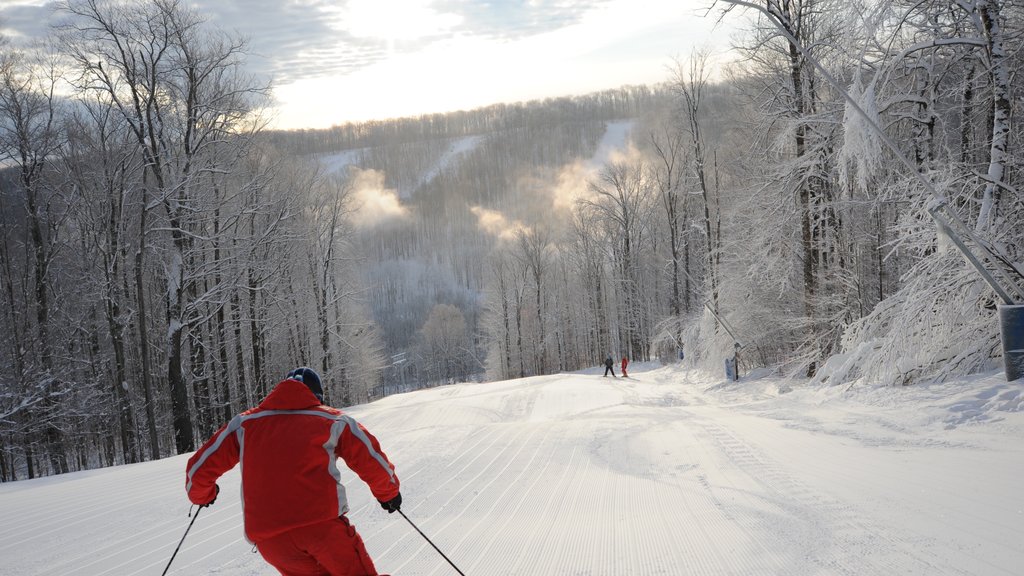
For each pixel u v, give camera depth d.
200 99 23.23
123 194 25.59
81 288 31.09
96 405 30.30
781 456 8.74
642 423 13.98
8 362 29.66
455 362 105.25
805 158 20.38
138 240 24.72
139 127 21.91
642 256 63.12
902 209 16.39
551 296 76.06
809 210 21.84
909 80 16.62
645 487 7.79
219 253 27.52
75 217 30.91
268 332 38.22
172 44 21.97
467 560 5.41
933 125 15.99
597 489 7.96
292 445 3.27
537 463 10.12
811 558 4.57
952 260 12.67
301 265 39.59
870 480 6.77
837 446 9.03
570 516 6.71
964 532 4.77
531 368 75.38
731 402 20.98
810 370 22.38
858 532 5.03
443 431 14.44
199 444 34.66
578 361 76.69
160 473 11.70
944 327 12.73
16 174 28.06
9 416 26.53
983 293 12.23
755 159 26.38
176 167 23.02
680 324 39.69
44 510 8.88
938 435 8.88
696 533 5.55
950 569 4.08
